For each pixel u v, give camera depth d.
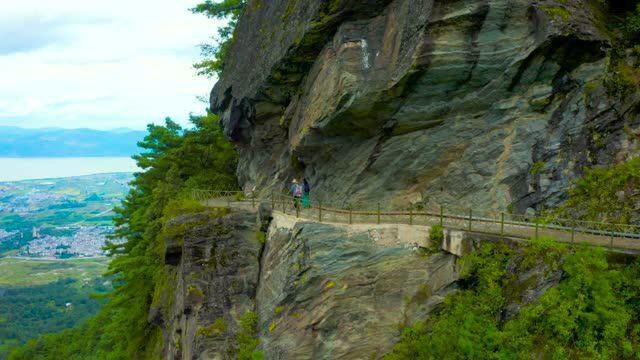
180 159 34.88
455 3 15.86
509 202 16.36
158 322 27.58
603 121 15.18
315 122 19.62
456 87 16.97
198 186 32.88
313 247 17.11
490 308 13.45
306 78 22.25
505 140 16.80
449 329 14.02
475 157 17.30
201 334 20.06
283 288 18.11
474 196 17.14
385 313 15.91
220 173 34.94
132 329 32.25
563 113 15.95
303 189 21.88
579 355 11.04
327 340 16.19
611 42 15.84
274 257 19.97
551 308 11.66
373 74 17.86
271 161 26.81
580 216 14.61
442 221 16.67
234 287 21.00
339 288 16.38
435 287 15.44
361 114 18.34
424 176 18.30
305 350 16.67
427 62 16.28
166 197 32.12
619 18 16.97
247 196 27.81
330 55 19.61
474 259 14.27
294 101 23.30
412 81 16.89
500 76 16.44
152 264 30.55
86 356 52.19
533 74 16.08
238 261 21.41
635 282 11.20
